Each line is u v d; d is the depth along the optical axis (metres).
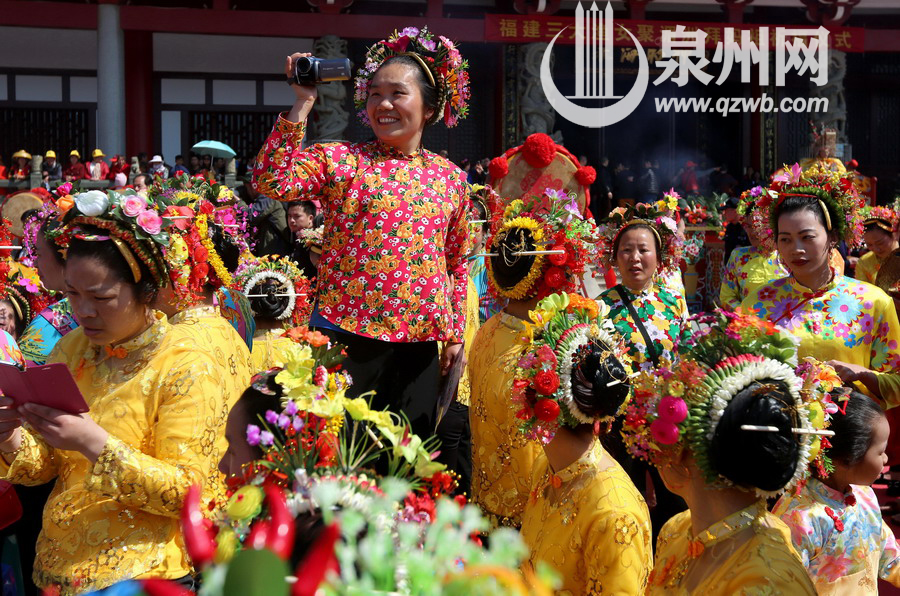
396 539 1.48
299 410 1.97
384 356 3.51
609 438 4.05
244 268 4.95
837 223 4.00
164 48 20.92
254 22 19.48
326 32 19.88
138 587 1.16
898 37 22.30
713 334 2.18
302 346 2.28
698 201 13.81
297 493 1.61
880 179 25.78
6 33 20.44
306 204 7.43
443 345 3.83
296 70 3.39
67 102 20.81
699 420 2.04
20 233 6.50
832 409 2.27
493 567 1.25
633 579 2.56
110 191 2.59
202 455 2.55
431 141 22.78
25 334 3.81
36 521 3.83
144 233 2.52
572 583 2.66
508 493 3.54
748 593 1.95
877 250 7.88
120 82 18.98
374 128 3.59
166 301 2.87
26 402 2.41
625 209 4.67
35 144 20.80
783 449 2.00
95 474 2.40
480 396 3.64
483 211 5.59
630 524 2.58
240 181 19.22
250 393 2.35
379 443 1.92
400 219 3.51
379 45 3.71
